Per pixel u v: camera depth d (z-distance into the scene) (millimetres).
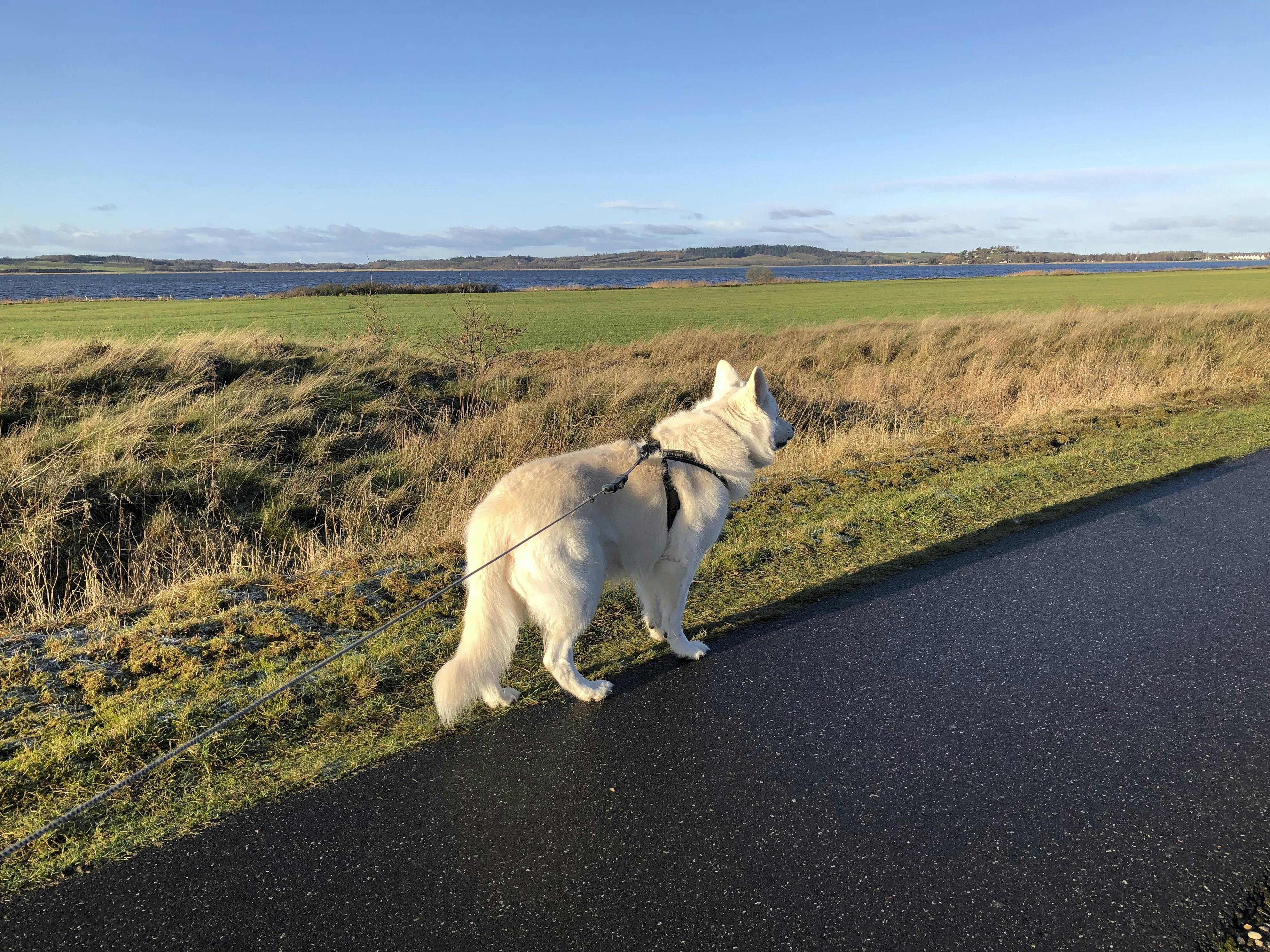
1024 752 3102
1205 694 3520
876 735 3258
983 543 5844
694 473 4156
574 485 3789
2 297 72188
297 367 11711
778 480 7906
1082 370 14961
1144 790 2830
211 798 2891
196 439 7996
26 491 6316
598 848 2584
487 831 2684
